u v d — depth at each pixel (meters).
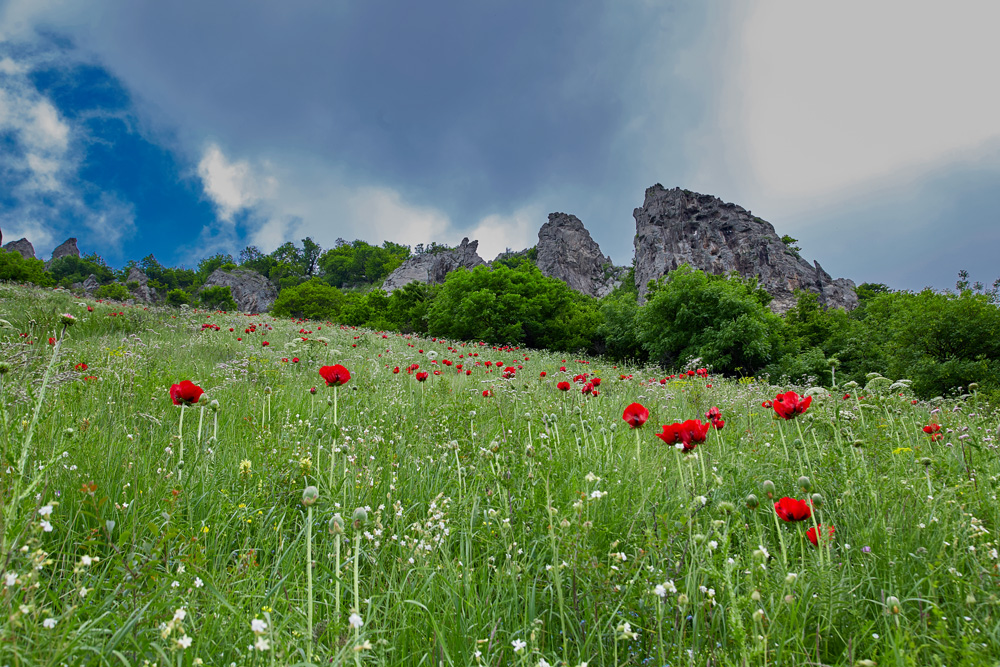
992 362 19.73
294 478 2.99
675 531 2.23
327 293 77.81
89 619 1.63
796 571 2.14
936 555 2.29
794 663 1.60
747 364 30.05
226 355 9.41
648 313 32.94
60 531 2.22
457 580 2.09
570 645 1.90
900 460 3.48
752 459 3.79
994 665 1.51
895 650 1.54
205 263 159.62
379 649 1.66
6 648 1.21
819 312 38.28
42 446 2.77
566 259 115.25
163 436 3.75
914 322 22.27
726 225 97.81
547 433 4.06
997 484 3.06
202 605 1.74
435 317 43.38
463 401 5.53
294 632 1.64
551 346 39.78
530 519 2.65
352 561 2.13
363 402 5.73
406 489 3.23
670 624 1.85
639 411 3.09
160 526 2.13
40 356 4.63
